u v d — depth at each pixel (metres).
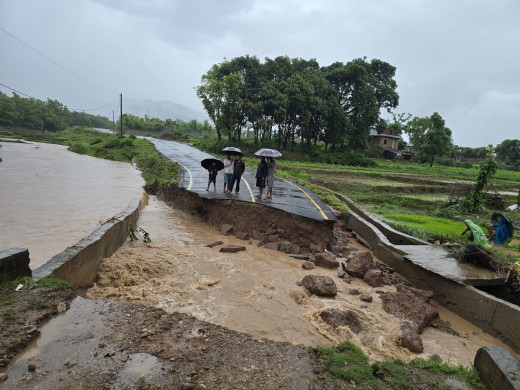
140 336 4.65
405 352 5.73
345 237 13.56
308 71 47.38
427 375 4.39
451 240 11.24
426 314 6.93
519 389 3.32
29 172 25.12
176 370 3.95
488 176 19.16
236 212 13.03
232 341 4.87
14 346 4.03
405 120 74.00
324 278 8.02
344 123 46.56
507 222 10.63
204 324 5.32
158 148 45.16
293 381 3.97
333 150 50.47
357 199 21.09
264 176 13.60
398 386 4.06
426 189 26.94
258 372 4.11
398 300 7.41
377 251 11.42
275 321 6.29
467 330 7.07
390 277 9.34
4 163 29.44
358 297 7.87
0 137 57.72
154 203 17.97
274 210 12.34
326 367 4.36
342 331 5.99
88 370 3.79
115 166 34.00
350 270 9.38
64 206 15.02
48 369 3.75
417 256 9.52
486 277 7.91
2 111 79.56
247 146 46.19
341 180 28.05
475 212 19.47
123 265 8.59
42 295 5.27
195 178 19.80
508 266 8.35
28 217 12.73
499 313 6.74
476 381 4.21
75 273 6.92
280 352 4.71
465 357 5.88
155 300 6.81
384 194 23.02
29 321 4.56
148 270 8.40
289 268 9.47
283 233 11.86
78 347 4.23
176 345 4.54
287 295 7.61
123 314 5.26
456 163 68.50
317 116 47.06
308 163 41.25
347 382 4.06
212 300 7.00
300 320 6.43
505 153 80.38
